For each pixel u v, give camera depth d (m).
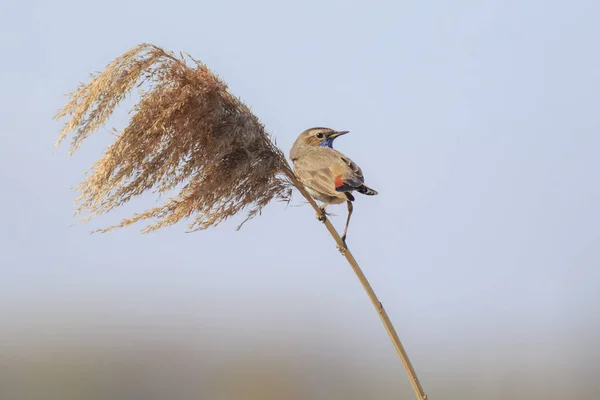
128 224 9.55
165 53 9.21
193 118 9.30
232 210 9.80
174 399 21.72
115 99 8.91
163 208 9.59
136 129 9.11
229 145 9.46
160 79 9.24
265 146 9.95
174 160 9.31
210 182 9.61
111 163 9.04
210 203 9.66
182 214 9.59
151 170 9.30
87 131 8.91
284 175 10.12
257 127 9.78
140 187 9.30
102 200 9.20
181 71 9.32
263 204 9.93
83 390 22.20
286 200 10.09
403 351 9.81
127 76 8.95
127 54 8.99
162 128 9.10
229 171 9.74
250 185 9.83
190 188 9.58
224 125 9.51
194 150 9.47
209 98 9.41
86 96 8.83
